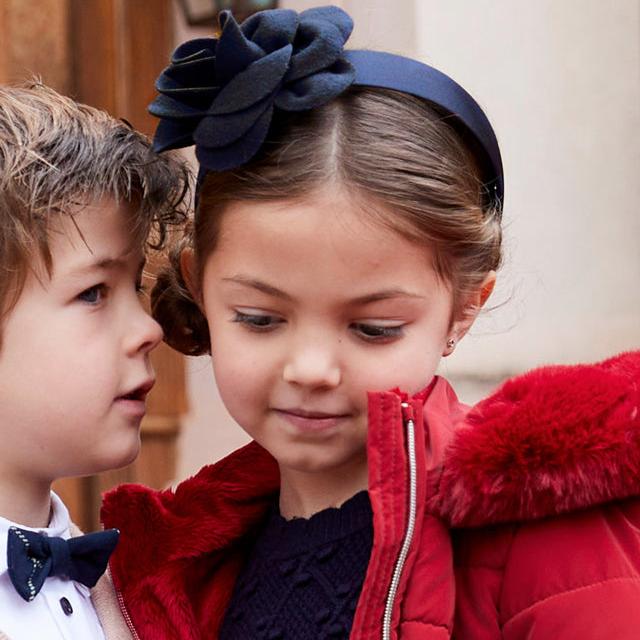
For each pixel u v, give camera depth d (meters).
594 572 2.35
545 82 5.05
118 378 2.73
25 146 2.63
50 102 2.82
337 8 2.51
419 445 2.38
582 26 5.09
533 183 5.03
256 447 2.97
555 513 2.38
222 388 2.54
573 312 5.06
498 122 4.96
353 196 2.38
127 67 5.69
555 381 2.41
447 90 2.62
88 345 2.67
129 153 2.76
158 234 2.93
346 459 2.54
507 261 4.90
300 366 2.41
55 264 2.62
